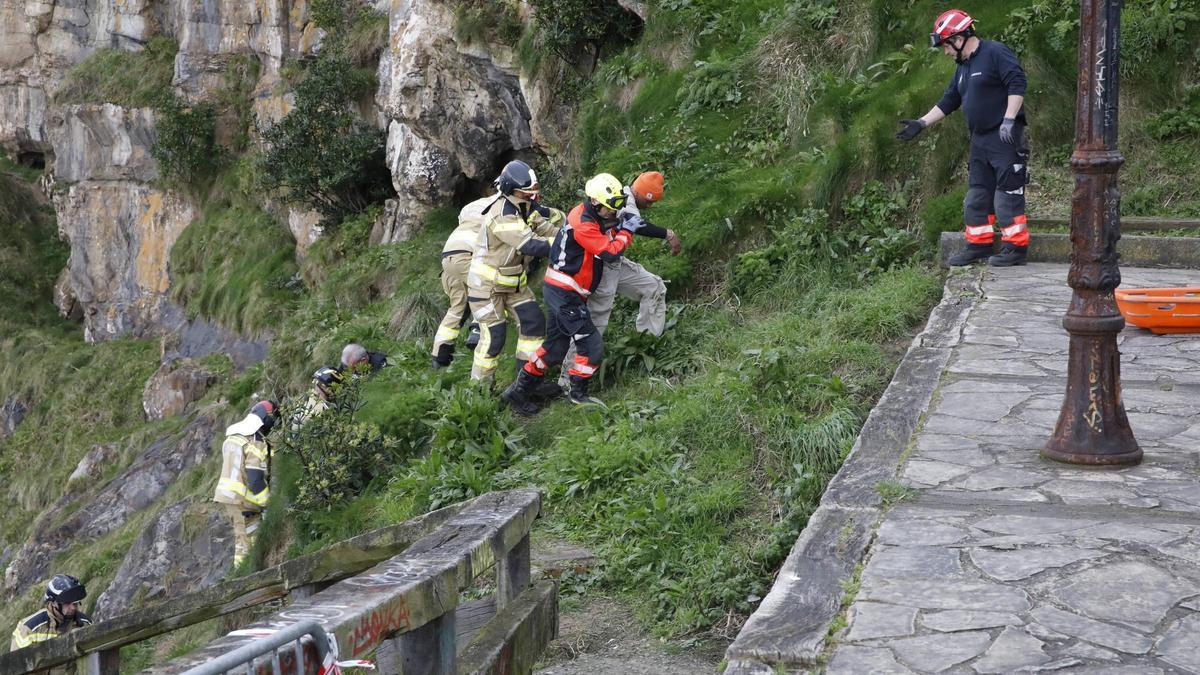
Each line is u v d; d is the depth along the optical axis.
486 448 7.55
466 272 9.03
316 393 8.62
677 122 11.34
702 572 5.46
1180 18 10.38
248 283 19.77
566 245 7.66
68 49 26.81
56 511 18.03
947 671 3.13
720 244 9.62
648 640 5.09
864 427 5.52
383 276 14.70
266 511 8.38
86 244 24.08
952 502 4.51
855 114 10.49
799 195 9.82
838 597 3.68
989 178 8.76
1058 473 4.79
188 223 22.91
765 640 3.40
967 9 11.02
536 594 3.47
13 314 26.02
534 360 7.94
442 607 2.58
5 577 16.81
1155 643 3.23
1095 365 4.84
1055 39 10.41
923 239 9.43
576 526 6.31
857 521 4.36
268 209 21.06
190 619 3.65
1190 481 4.61
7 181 28.78
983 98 8.48
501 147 15.00
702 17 12.11
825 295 8.81
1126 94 10.45
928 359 6.63
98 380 22.05
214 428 16.17
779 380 7.05
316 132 17.94
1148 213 9.68
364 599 2.35
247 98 22.94
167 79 24.09
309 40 20.58
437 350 9.21
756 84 11.27
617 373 8.41
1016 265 8.91
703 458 6.57
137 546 12.43
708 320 8.83
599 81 12.57
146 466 16.61
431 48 14.58
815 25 11.35
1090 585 3.63
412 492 7.26
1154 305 7.05
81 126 23.73
